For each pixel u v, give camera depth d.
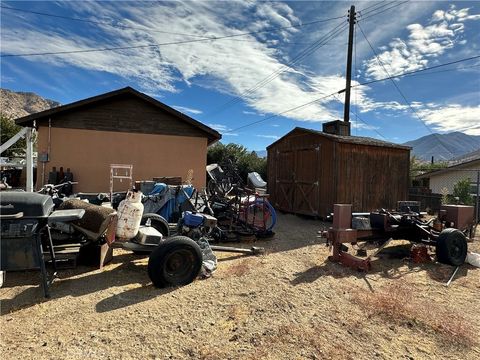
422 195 12.53
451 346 2.55
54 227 4.11
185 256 3.73
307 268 4.49
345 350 2.43
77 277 3.90
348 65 13.15
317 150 9.07
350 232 4.77
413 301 3.41
